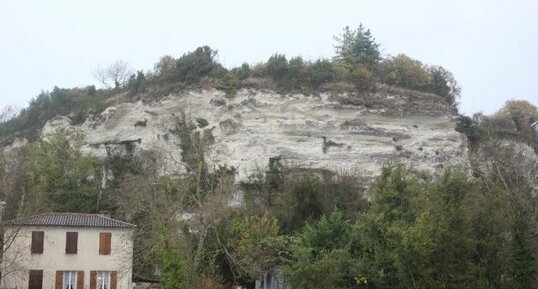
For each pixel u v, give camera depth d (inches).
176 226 1489.9
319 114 3002.0
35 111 3742.6
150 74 3331.7
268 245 1734.7
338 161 2915.8
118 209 2306.8
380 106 3021.7
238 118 2992.1
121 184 2669.8
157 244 1477.6
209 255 1654.8
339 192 2381.9
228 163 2878.9
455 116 3078.2
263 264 1712.6
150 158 3029.0
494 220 1385.3
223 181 1792.6
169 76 3211.1
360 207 2251.5
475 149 3029.0
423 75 3262.8
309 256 1457.9
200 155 1935.3
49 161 2736.2
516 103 3494.1
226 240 1740.9
